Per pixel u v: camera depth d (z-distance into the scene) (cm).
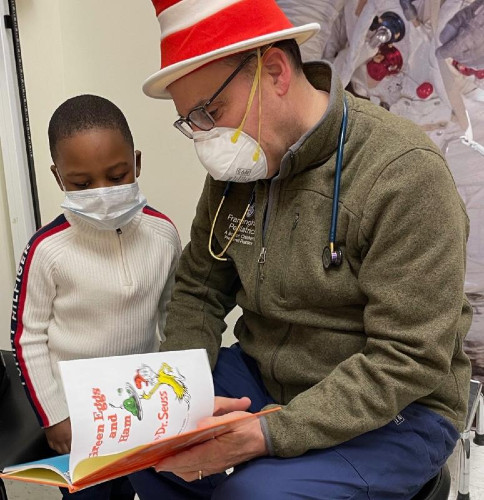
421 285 79
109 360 73
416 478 87
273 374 101
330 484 81
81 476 63
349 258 89
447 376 89
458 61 148
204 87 87
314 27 89
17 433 106
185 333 114
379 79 157
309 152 90
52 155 105
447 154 155
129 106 164
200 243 117
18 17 141
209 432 74
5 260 149
